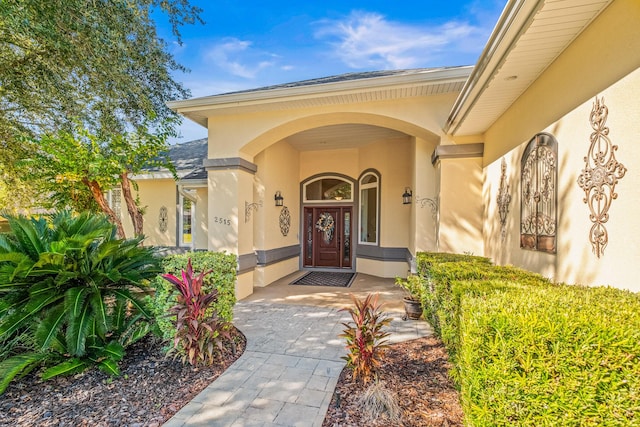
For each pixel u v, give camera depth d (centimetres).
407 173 890
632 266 201
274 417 252
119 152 605
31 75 573
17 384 304
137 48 600
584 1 221
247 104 601
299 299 658
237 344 404
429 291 424
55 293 339
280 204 887
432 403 260
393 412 242
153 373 326
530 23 248
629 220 204
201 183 848
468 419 178
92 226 420
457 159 561
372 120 615
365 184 993
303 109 616
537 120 341
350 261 1042
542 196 327
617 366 130
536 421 144
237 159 653
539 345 143
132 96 634
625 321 141
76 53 526
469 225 557
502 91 378
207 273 361
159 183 1010
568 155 279
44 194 827
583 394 135
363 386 294
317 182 1068
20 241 356
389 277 905
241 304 616
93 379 313
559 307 164
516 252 399
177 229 993
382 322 308
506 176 436
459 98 426
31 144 684
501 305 170
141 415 256
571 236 273
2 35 514
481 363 160
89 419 251
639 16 195
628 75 205
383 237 919
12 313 335
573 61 271
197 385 303
